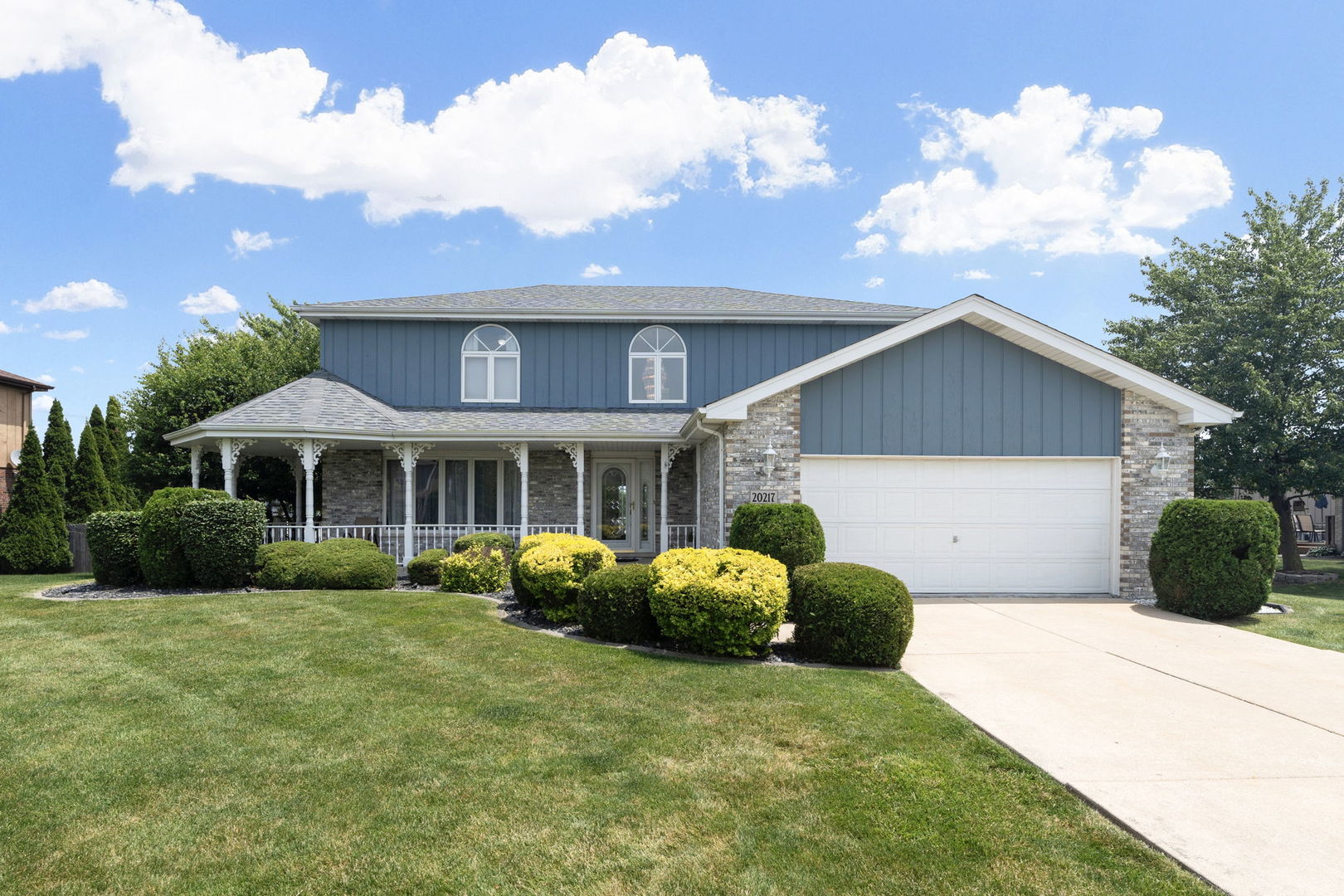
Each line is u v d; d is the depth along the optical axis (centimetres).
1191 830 386
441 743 513
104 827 393
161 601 1068
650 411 1662
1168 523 1100
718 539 1242
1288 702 621
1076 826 394
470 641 820
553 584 910
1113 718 575
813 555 1039
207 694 629
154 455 2214
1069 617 1034
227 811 411
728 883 338
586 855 363
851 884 338
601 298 1814
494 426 1495
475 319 1667
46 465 1867
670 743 510
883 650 721
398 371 1664
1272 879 338
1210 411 1180
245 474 2272
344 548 1244
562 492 1733
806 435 1206
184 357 2553
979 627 955
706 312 1661
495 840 377
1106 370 1191
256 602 1055
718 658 757
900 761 480
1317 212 2095
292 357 2542
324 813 408
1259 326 1994
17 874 346
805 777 455
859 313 1681
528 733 532
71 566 1825
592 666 717
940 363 1220
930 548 1227
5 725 552
